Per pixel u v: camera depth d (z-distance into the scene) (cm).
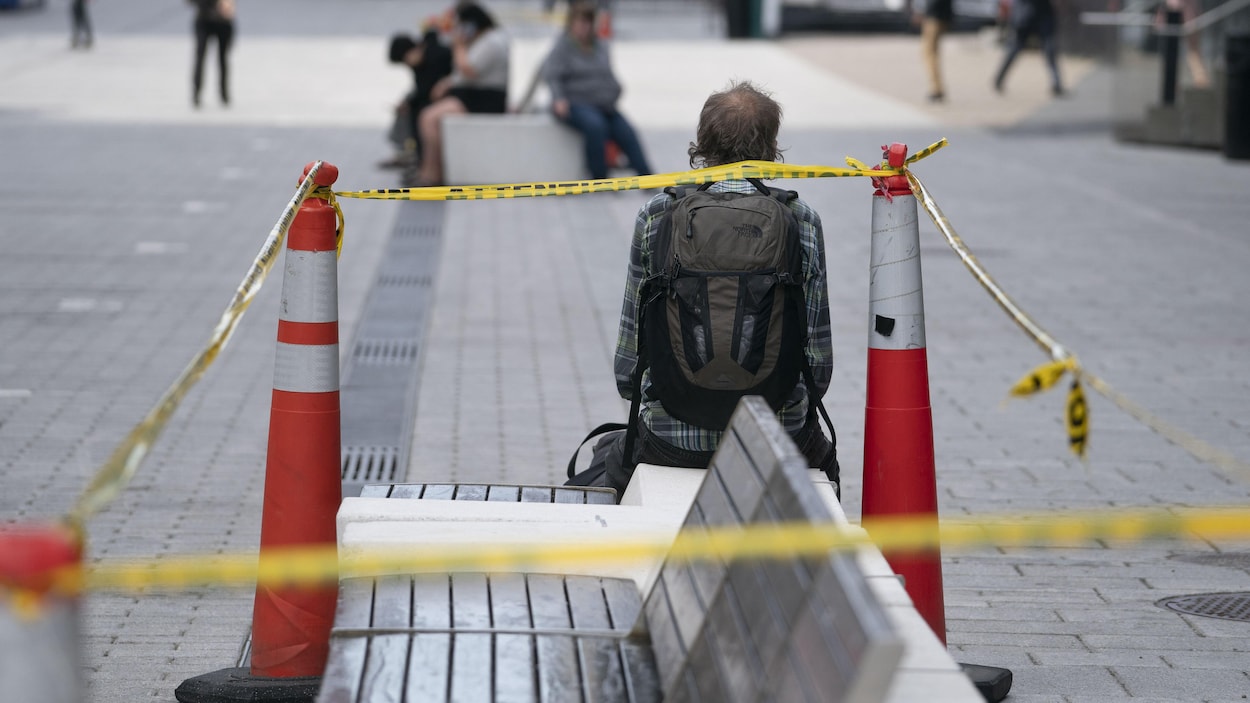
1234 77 3794
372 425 1547
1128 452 1473
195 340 1912
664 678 639
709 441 862
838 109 4834
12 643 432
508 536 766
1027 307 2145
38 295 2148
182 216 2812
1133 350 1897
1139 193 3297
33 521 1232
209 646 985
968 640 1006
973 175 3578
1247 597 1094
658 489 842
